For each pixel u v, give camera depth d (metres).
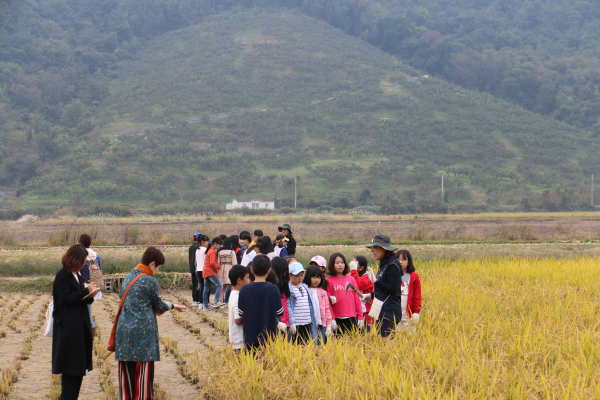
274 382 5.25
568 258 20.09
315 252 20.86
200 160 128.75
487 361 5.70
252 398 5.23
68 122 164.50
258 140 151.00
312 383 5.16
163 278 15.59
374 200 102.88
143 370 5.36
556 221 39.72
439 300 9.70
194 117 166.62
